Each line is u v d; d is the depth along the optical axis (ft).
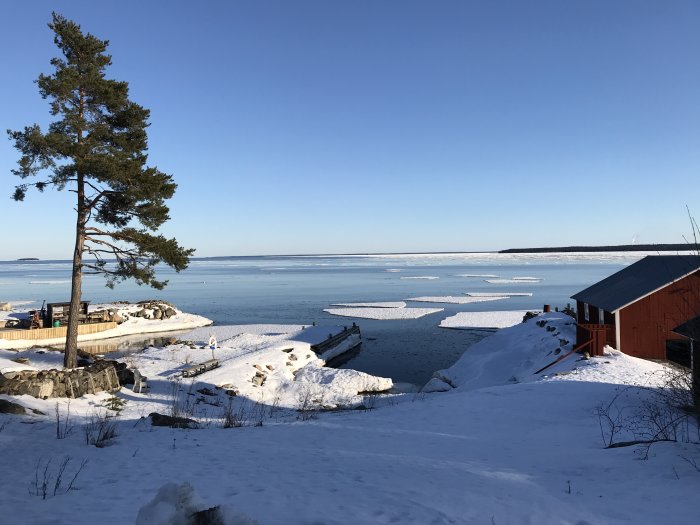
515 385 53.83
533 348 81.00
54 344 108.58
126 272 67.56
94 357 81.92
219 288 274.16
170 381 68.69
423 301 194.70
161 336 127.03
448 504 18.13
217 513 12.55
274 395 69.00
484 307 173.06
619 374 54.75
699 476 21.29
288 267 579.89
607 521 16.99
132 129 70.13
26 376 49.93
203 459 26.50
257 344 102.68
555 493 20.40
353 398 66.69
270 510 17.28
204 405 57.26
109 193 65.77
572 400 45.16
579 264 479.00
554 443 31.94
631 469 23.65
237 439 32.96
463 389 70.49
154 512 12.23
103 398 53.21
